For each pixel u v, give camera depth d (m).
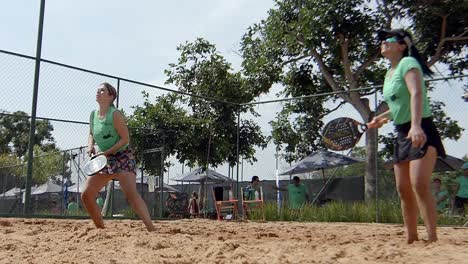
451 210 8.61
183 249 3.14
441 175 8.88
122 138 4.79
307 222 9.48
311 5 15.48
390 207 9.19
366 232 5.59
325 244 3.44
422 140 3.12
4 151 10.37
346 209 9.71
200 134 12.12
